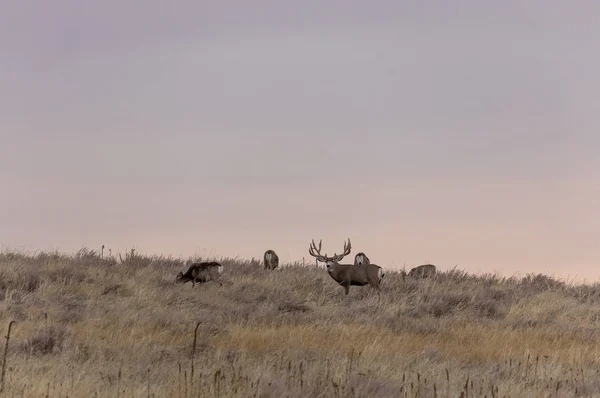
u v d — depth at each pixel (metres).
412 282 92.31
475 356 52.84
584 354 52.69
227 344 54.09
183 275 88.12
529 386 41.03
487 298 86.56
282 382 38.72
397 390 38.78
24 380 36.28
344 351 51.19
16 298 73.12
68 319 64.31
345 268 87.56
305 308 78.12
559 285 95.88
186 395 35.47
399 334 63.34
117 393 35.31
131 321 63.22
